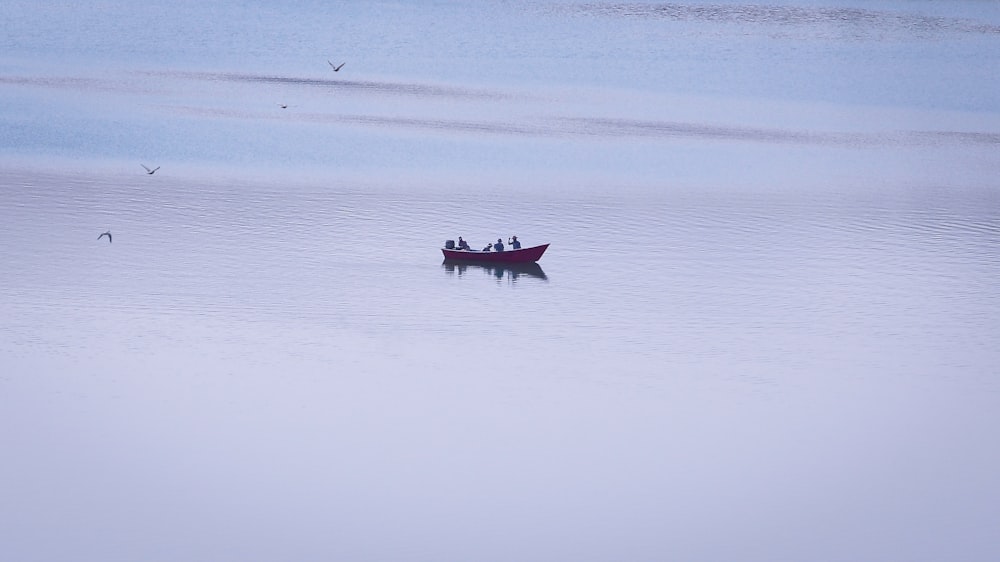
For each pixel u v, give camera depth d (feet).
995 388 464.24
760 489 381.81
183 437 406.82
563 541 350.43
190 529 351.25
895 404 449.06
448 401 444.14
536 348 497.87
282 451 398.83
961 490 382.42
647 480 386.93
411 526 355.97
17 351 474.90
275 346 490.90
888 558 345.10
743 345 506.89
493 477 386.73
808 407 445.37
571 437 415.85
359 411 432.66
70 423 414.41
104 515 357.20
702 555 345.72
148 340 490.90
